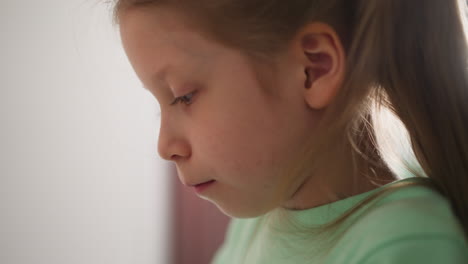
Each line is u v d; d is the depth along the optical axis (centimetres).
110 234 103
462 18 43
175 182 129
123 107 108
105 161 101
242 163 43
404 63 42
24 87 82
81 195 94
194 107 43
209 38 41
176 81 42
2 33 78
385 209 42
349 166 46
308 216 49
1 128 77
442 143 43
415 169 49
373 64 41
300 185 47
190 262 128
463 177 43
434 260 36
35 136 84
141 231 114
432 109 43
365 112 44
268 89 42
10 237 79
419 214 39
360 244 41
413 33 42
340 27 43
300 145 43
